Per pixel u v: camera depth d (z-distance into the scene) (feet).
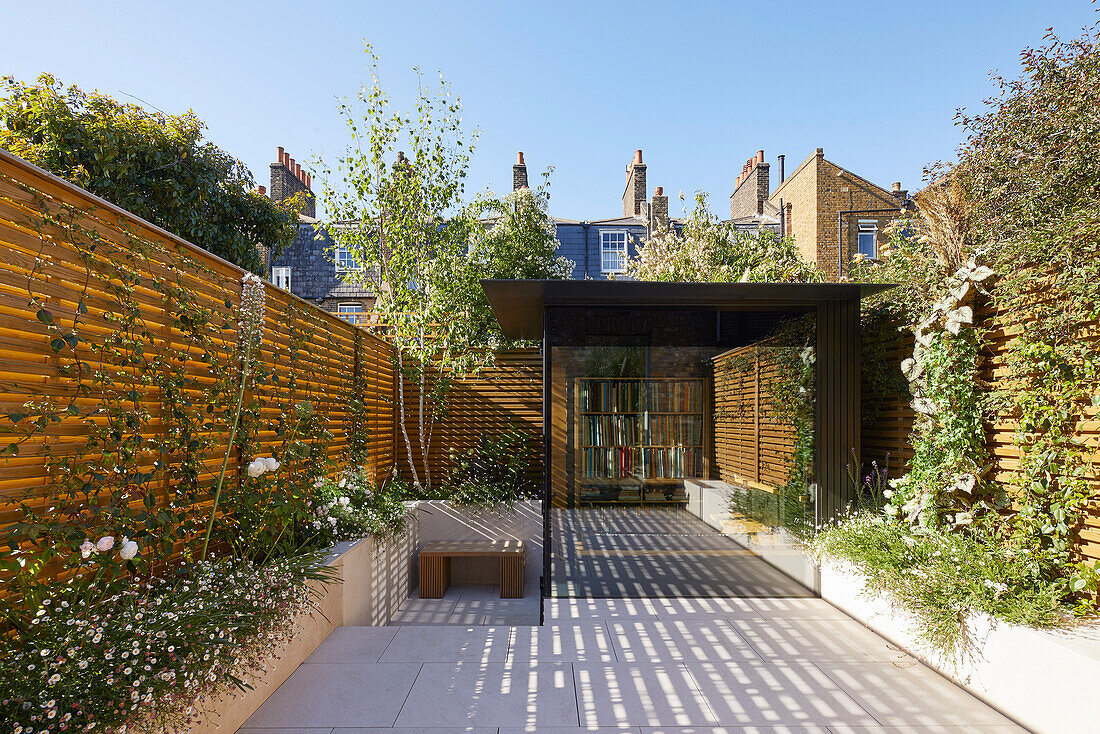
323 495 15.78
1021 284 11.94
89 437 8.54
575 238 59.47
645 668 12.18
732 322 17.85
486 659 12.59
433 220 27.84
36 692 6.15
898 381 16.94
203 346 11.46
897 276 20.20
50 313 7.71
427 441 27.89
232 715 9.45
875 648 13.26
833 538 16.11
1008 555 11.83
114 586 8.67
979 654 10.88
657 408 17.79
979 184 18.29
